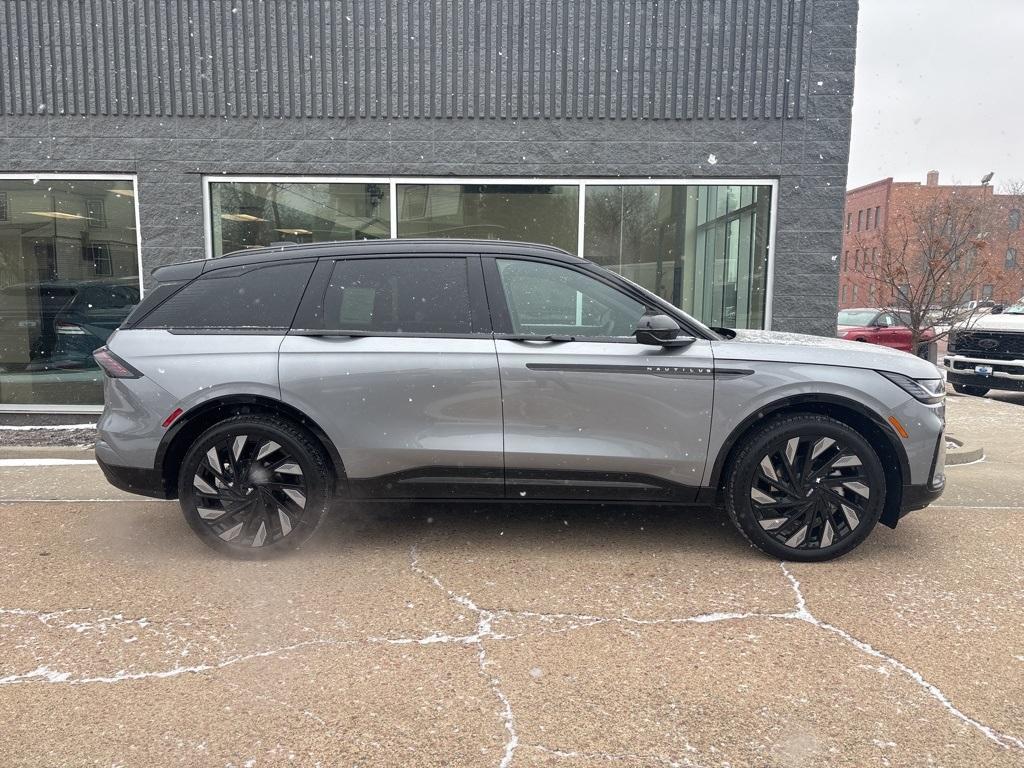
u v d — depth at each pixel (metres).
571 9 7.55
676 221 7.83
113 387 4.05
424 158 7.73
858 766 2.28
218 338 4.02
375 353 3.91
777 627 3.20
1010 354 11.26
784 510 3.93
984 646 3.04
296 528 3.96
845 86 7.52
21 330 8.23
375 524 4.64
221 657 2.94
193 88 7.70
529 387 3.87
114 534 4.46
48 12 7.62
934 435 3.86
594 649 3.00
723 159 7.64
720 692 2.69
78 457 6.58
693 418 3.87
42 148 7.79
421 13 7.60
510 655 2.95
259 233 7.93
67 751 2.35
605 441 3.90
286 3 7.61
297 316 4.03
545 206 7.84
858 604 3.44
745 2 7.50
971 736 2.43
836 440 3.83
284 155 7.75
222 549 3.99
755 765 2.29
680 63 7.58
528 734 2.44
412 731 2.45
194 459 3.95
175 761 2.30
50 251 8.05
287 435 3.92
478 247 4.11
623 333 3.97
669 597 3.51
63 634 3.14
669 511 4.93
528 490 4.00
